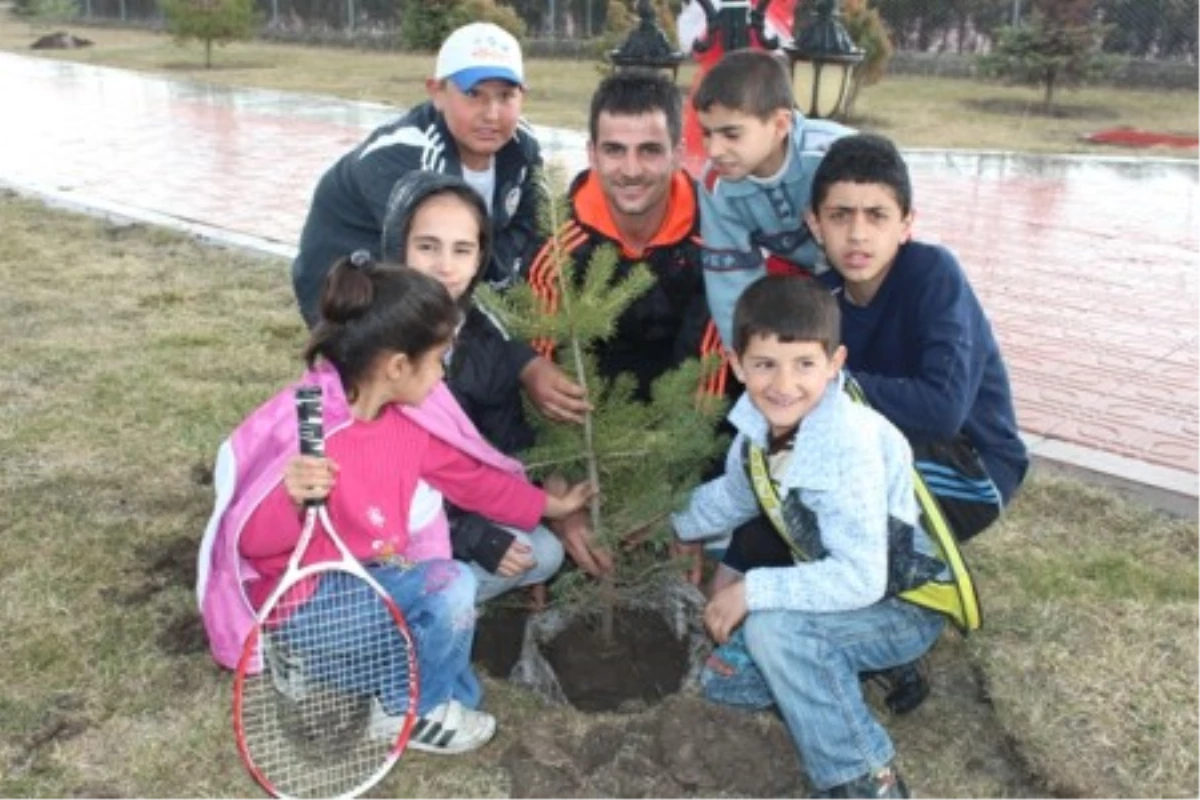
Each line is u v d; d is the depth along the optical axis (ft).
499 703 10.90
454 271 10.41
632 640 11.56
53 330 20.67
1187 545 13.46
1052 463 15.61
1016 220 31.40
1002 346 20.76
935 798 9.68
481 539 10.78
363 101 55.88
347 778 9.47
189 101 56.18
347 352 9.27
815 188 10.32
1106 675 10.85
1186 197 34.65
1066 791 9.52
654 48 16.11
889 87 60.08
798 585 9.35
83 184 35.06
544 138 42.57
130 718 10.55
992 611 12.01
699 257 12.34
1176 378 19.08
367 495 9.74
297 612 9.46
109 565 12.98
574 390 10.53
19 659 11.31
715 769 9.70
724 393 12.12
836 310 9.37
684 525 10.91
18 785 9.69
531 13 76.48
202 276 24.38
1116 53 61.21
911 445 10.51
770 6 17.62
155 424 16.67
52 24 112.78
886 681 11.03
